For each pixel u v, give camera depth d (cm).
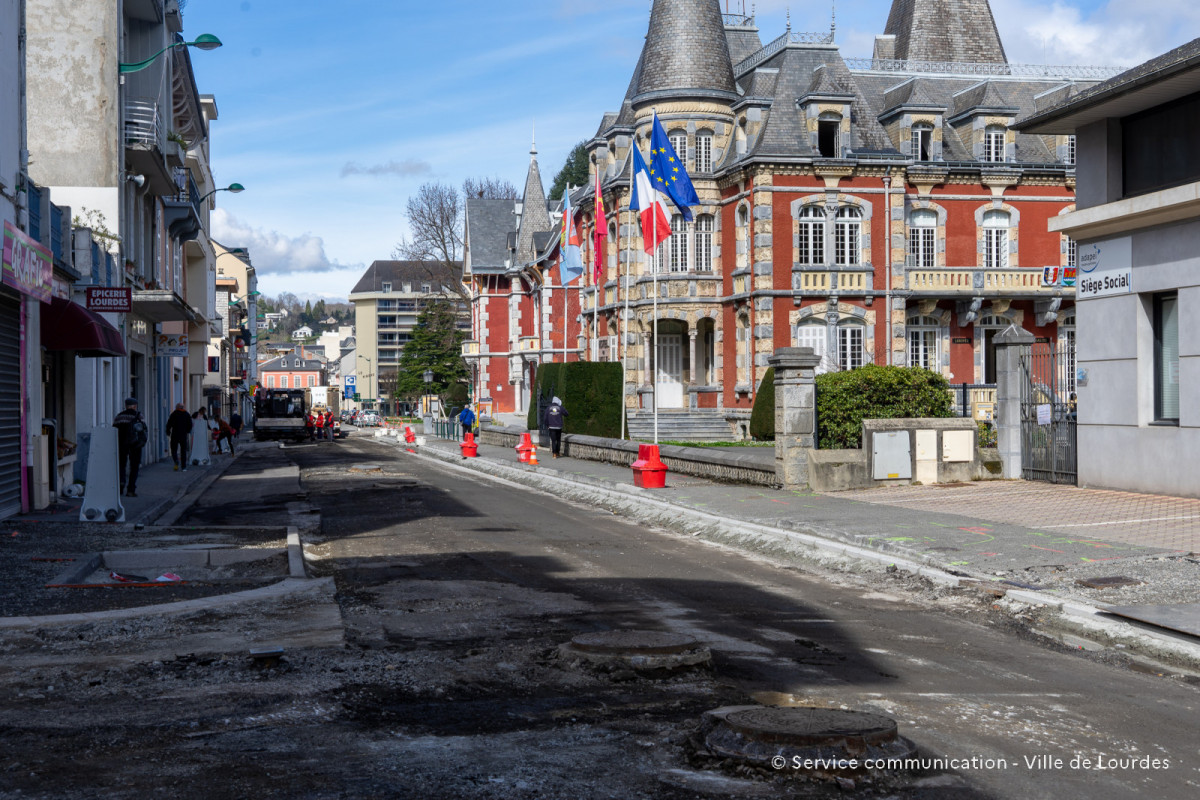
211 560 1202
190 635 766
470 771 472
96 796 441
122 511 1553
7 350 1634
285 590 938
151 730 536
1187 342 1593
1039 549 1149
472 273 7100
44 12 2617
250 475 2730
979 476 1933
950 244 4266
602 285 4875
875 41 5031
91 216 2619
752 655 716
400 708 578
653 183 2648
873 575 1109
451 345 8925
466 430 4344
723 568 1159
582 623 821
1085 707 605
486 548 1295
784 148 4034
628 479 2258
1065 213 1808
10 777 464
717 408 4338
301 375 19750
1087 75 4784
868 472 1859
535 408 4031
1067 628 845
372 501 1947
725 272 4309
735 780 461
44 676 644
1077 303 1833
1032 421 1931
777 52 4350
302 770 474
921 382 2161
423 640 755
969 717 572
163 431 3747
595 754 495
